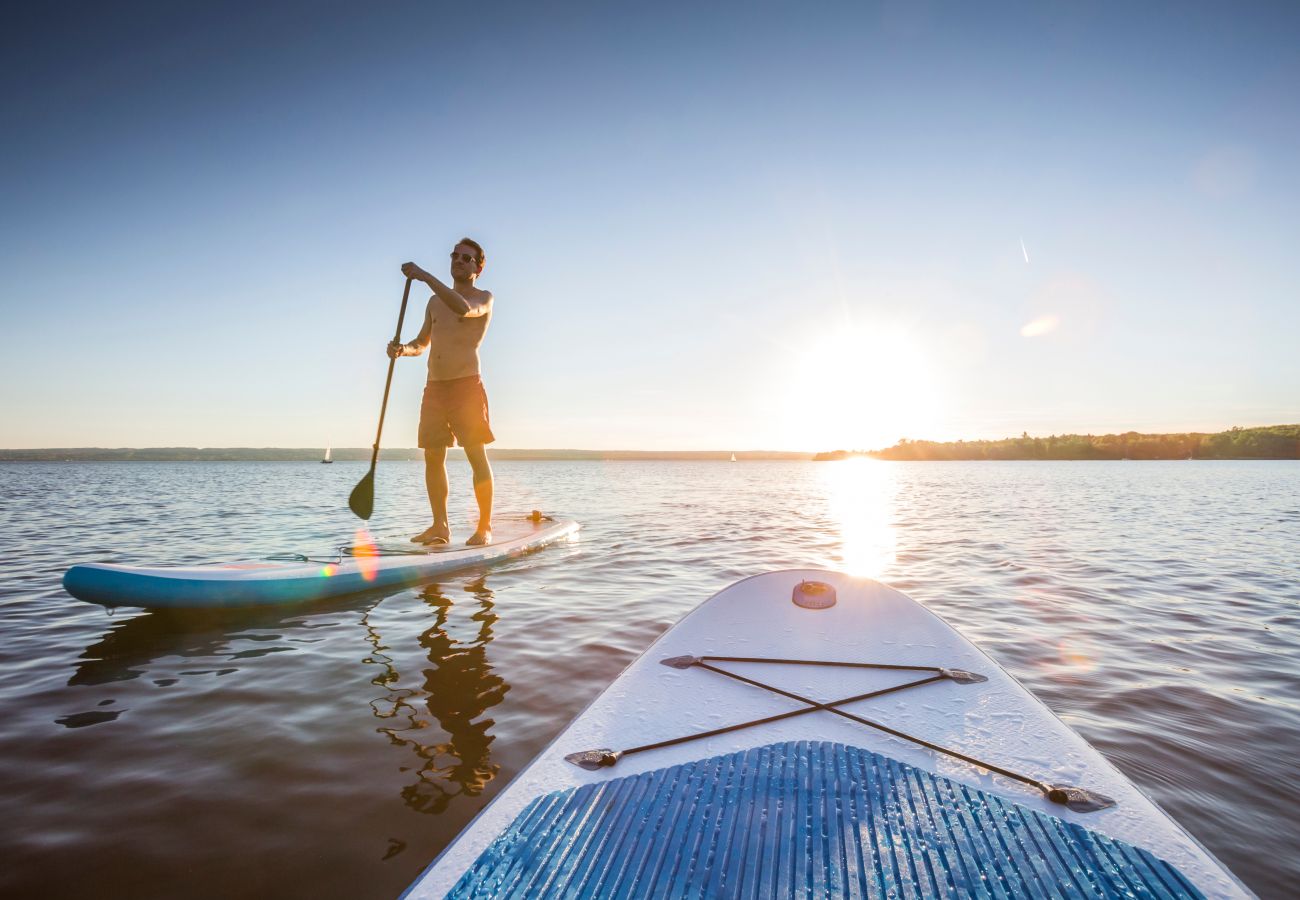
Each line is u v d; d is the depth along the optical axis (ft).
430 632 13.96
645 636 13.70
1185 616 15.80
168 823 6.56
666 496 65.62
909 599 10.58
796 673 7.90
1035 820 4.59
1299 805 7.15
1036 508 49.70
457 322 20.66
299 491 74.28
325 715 9.41
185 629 14.10
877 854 4.19
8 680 10.97
